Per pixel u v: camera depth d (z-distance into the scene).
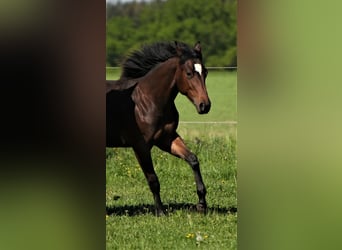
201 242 7.70
